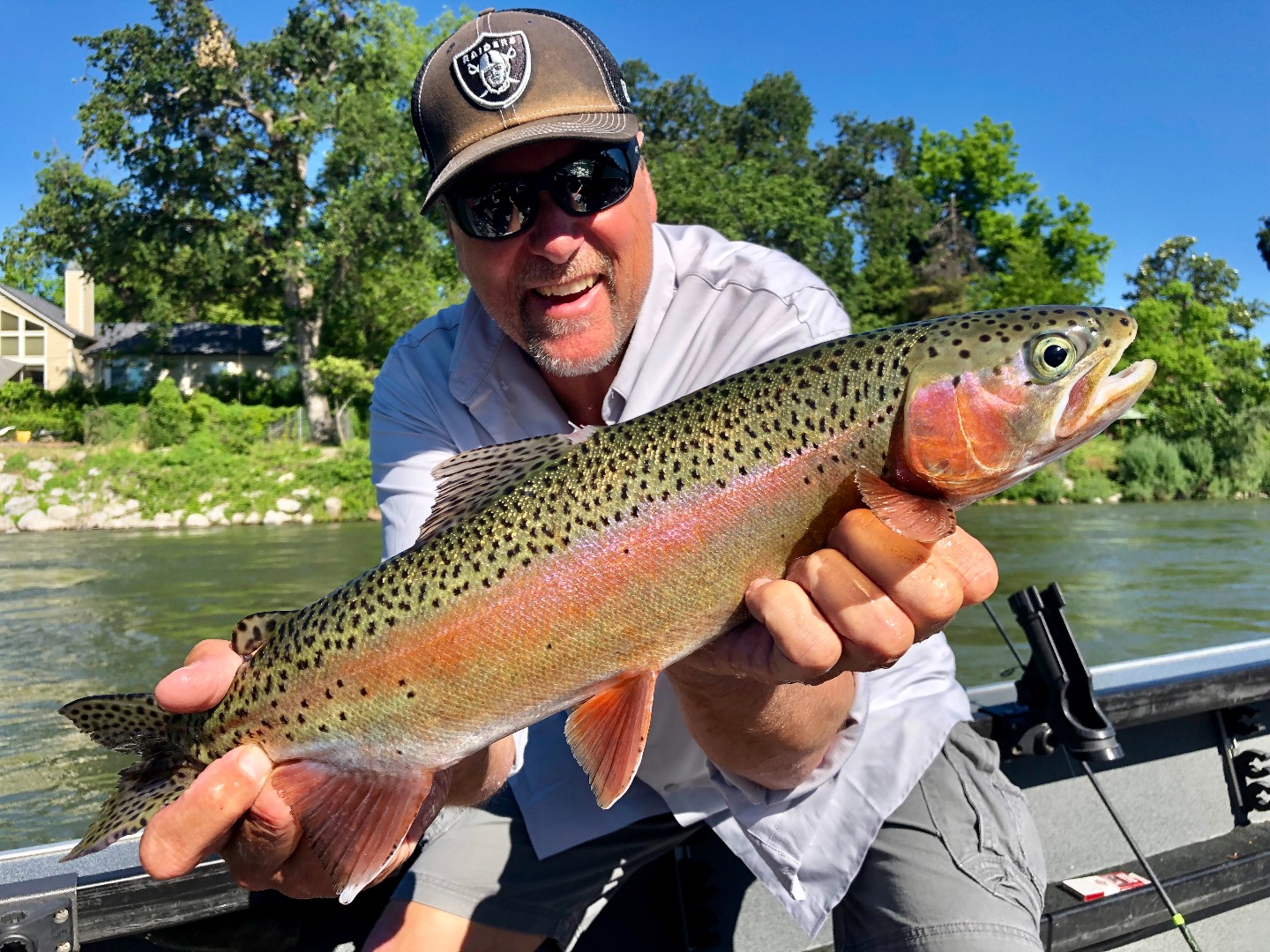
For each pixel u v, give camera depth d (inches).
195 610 134.3
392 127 418.3
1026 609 34.5
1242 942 36.0
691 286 29.6
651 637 21.2
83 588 154.3
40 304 536.7
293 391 470.6
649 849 29.6
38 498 280.1
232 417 365.1
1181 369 508.4
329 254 406.6
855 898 28.0
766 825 27.0
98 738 23.6
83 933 26.1
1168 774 38.4
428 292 432.8
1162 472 359.9
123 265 433.7
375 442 32.5
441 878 28.4
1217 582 151.5
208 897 27.5
